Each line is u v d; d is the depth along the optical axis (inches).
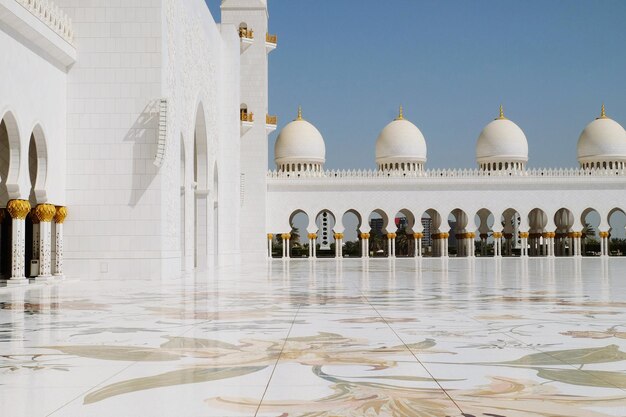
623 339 365.4
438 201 2444.6
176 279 1059.9
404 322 450.0
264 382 257.6
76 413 214.7
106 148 1026.1
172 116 1106.1
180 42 1190.9
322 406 220.1
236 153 1843.0
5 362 304.5
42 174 956.6
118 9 1031.6
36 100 915.4
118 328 424.8
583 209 2452.0
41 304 607.8
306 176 2418.8
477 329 410.3
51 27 929.5
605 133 2588.6
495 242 2445.9
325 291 769.6
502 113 2694.4
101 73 1029.8
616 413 209.8
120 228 1021.8
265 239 2076.8
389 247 2437.3
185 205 1269.7
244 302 619.8
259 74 2079.2
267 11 2151.8
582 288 810.8
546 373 270.7
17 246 886.4
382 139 2657.5
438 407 217.5
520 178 2443.4
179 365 294.2
